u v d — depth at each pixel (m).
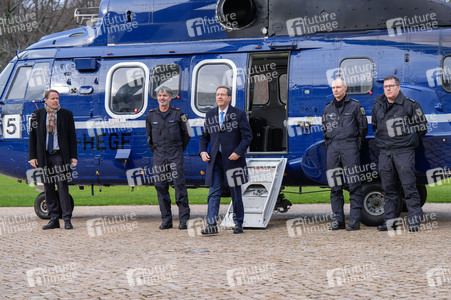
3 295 5.45
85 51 11.13
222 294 5.28
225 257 6.99
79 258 7.20
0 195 18.53
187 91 10.57
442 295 5.03
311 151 9.62
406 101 8.76
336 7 10.34
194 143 10.50
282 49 10.27
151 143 9.56
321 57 10.10
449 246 7.38
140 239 8.61
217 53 10.53
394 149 8.80
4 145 11.30
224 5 10.64
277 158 10.03
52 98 9.88
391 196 8.96
